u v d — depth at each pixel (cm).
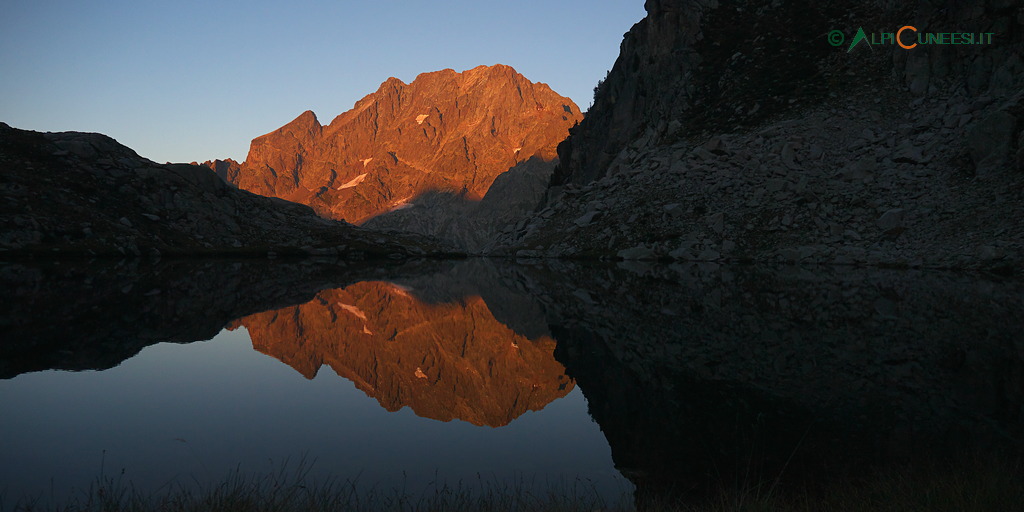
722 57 8106
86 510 544
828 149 5856
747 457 716
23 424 807
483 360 1397
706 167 6562
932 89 5869
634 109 8956
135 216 6128
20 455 689
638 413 921
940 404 935
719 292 2778
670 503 584
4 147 5803
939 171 4988
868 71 6625
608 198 7350
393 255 7925
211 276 3666
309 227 8162
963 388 1029
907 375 1128
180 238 6294
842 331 1634
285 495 593
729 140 6700
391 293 3084
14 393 962
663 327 1789
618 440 792
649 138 8019
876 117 5966
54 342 1395
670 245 5716
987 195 4391
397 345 1616
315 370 1238
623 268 4938
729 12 8681
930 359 1262
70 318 1772
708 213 5906
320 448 753
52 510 544
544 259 7019
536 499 593
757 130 6625
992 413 880
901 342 1455
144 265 4441
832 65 6988
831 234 4944
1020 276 3309
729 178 6212
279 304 2395
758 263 4938
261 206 8075
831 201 5269
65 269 3700
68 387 1012
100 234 5406
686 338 1585
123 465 667
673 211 6128
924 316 1870
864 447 740
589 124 10369
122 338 1491
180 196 6762
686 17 8631
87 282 2912
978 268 3650
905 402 945
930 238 4300
